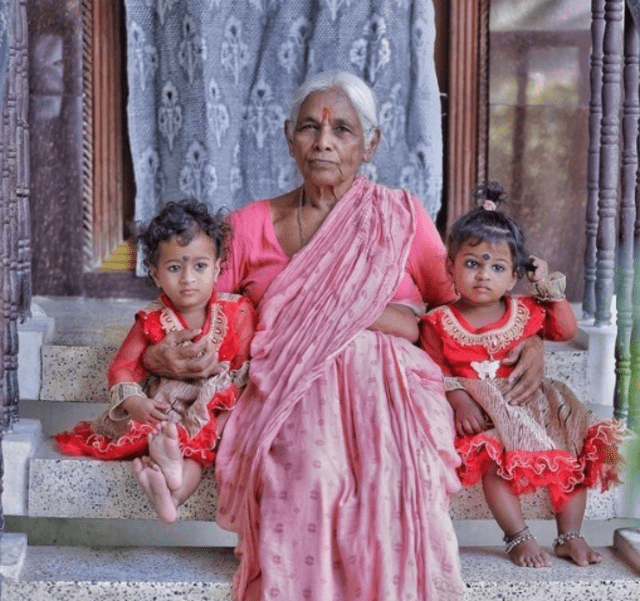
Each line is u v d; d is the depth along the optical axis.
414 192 3.75
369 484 2.19
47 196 3.90
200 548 2.50
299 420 2.29
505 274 2.46
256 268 2.67
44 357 2.74
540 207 3.88
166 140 3.74
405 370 2.40
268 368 2.42
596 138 3.21
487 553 2.46
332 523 2.17
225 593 2.27
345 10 3.66
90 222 3.92
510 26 3.80
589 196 3.23
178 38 3.67
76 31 3.82
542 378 2.49
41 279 3.94
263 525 2.17
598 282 2.97
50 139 3.87
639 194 2.52
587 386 2.85
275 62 3.75
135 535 3.25
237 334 2.51
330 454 2.22
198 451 2.33
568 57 3.82
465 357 2.49
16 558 2.32
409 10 3.66
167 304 2.50
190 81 3.66
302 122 2.57
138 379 2.49
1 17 2.06
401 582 2.13
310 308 2.48
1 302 2.39
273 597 2.12
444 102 3.89
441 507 2.22
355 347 2.42
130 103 3.73
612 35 2.90
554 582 2.28
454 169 3.89
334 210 2.59
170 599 2.27
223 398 2.38
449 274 2.55
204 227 2.42
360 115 2.58
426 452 2.26
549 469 2.33
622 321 2.62
